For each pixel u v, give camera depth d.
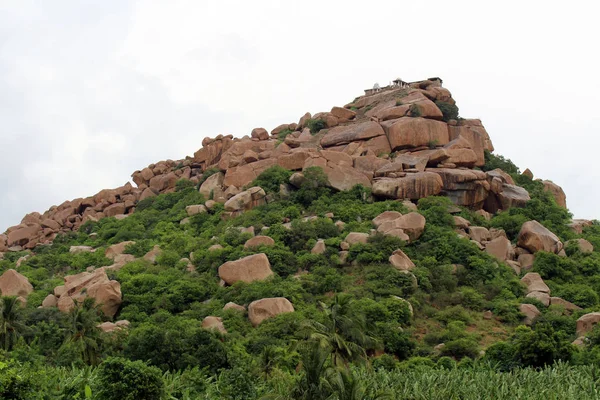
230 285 85.19
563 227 104.38
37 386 51.03
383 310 75.69
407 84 140.38
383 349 71.75
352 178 107.00
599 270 92.31
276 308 75.88
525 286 86.69
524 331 75.75
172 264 94.94
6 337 69.12
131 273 91.81
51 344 70.44
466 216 101.62
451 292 84.56
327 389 44.34
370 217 98.81
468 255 90.00
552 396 53.56
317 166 108.00
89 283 86.50
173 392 56.28
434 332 76.81
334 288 83.06
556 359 65.69
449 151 111.81
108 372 53.25
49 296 86.88
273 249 90.69
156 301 83.50
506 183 111.69
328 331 53.88
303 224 96.06
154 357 63.44
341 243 91.00
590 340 70.56
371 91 143.38
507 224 100.38
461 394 57.06
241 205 106.44
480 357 69.94
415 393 55.84
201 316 78.69
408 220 92.94
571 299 84.56
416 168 108.19
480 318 79.94
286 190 108.69
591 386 56.66
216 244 95.62
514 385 57.47
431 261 88.00
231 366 61.78
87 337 67.19
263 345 68.75
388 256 88.25
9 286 92.06
